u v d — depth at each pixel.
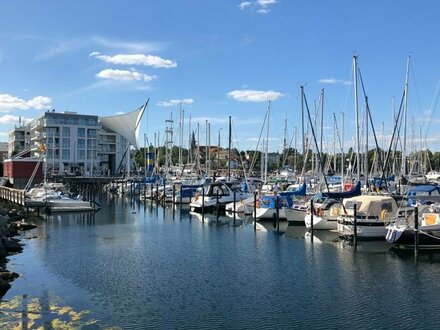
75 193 85.00
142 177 96.88
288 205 44.72
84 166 123.19
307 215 38.19
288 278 23.50
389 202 33.16
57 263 26.95
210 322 17.48
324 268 25.45
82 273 24.56
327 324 17.34
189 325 17.17
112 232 39.16
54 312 18.28
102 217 50.38
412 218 30.56
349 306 19.27
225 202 54.00
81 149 123.19
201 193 56.22
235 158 97.06
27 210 51.19
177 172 89.12
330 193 39.72
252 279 23.36
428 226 28.23
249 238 35.50
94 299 20.03
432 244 28.48
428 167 78.38
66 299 20.02
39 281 22.91
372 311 18.69
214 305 19.38
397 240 28.86
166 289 21.64
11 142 145.88
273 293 21.02
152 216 51.38
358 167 44.59
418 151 66.38
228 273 24.58
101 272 24.81
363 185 50.31
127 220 47.69
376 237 32.06
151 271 25.05
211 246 32.25
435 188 39.66
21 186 87.62
